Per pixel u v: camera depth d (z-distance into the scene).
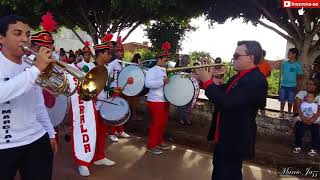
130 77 5.97
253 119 3.30
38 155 2.70
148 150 5.99
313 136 6.09
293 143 6.58
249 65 3.23
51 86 2.64
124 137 6.88
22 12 10.99
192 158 5.78
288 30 9.22
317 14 8.93
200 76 3.31
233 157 3.27
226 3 10.01
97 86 2.94
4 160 2.55
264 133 7.35
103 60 4.71
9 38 2.39
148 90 6.27
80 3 11.66
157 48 15.09
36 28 12.32
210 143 6.58
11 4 10.28
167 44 5.63
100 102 5.04
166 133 7.25
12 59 2.50
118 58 7.27
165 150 6.13
